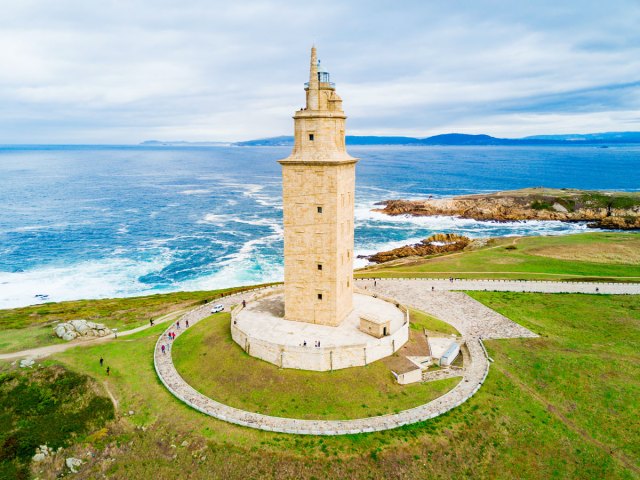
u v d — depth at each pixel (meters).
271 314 62.12
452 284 86.31
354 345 50.53
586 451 42.88
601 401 48.56
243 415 45.16
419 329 62.56
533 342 60.94
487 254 110.12
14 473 41.59
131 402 48.97
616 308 72.75
